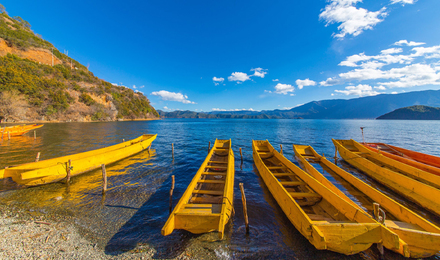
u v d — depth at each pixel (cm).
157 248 457
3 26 6925
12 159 1275
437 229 406
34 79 5316
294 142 2402
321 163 1144
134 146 1444
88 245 459
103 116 7462
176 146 2012
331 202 561
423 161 1092
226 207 527
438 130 4388
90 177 950
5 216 573
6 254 414
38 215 587
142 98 13075
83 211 621
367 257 430
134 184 879
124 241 478
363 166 1065
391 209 550
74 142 2095
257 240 493
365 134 3481
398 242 373
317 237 391
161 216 604
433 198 623
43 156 1386
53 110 5516
